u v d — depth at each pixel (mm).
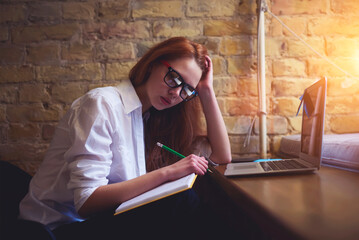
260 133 1655
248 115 1718
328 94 1720
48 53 1693
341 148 981
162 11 1724
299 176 832
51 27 1701
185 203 824
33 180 966
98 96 893
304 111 1070
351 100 1720
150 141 1372
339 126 1709
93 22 1712
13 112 1673
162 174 830
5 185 977
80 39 1706
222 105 1717
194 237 814
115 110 935
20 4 1700
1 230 761
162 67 1068
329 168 976
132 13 1720
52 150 958
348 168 926
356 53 1732
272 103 1731
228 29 1728
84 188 792
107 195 790
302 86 1731
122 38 1713
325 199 552
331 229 380
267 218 471
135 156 1027
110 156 875
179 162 880
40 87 1685
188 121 1389
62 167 922
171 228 781
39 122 1673
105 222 789
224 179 843
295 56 1731
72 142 854
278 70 1732
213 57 1719
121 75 1702
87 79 1697
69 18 1708
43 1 1707
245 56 1726
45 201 921
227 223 1062
